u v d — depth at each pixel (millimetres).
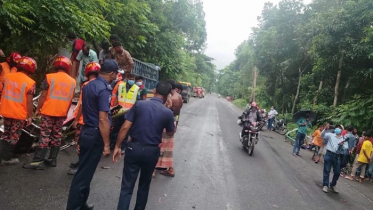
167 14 22438
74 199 3318
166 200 4688
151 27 16734
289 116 22234
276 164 8891
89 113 3395
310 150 13953
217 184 5910
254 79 43375
